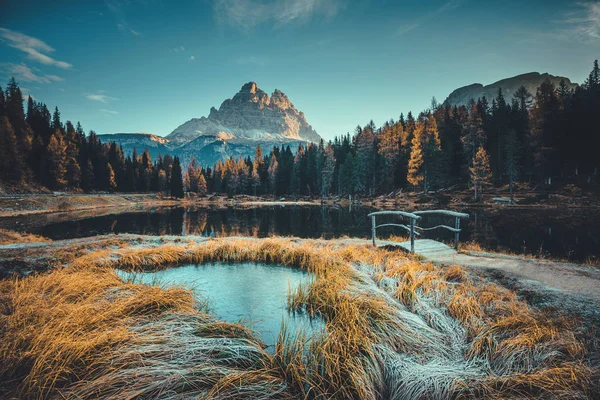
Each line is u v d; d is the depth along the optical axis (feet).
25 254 33.24
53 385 10.78
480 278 23.94
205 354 13.15
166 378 11.06
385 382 11.92
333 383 11.53
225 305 21.03
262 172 329.52
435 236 61.98
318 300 20.26
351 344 13.80
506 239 56.80
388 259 30.37
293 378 11.99
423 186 189.57
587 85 182.50
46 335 13.19
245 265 33.65
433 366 12.32
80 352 12.31
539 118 169.89
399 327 15.51
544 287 20.54
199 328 15.53
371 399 10.78
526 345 13.16
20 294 18.90
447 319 16.85
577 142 157.89
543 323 14.89
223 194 336.49
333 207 177.37
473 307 17.65
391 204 175.01
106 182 278.87
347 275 24.81
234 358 13.20
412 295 20.02
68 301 18.94
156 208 187.42
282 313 19.56
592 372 10.84
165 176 323.78
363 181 217.97
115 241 43.04
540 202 139.95
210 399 10.15
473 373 11.78
